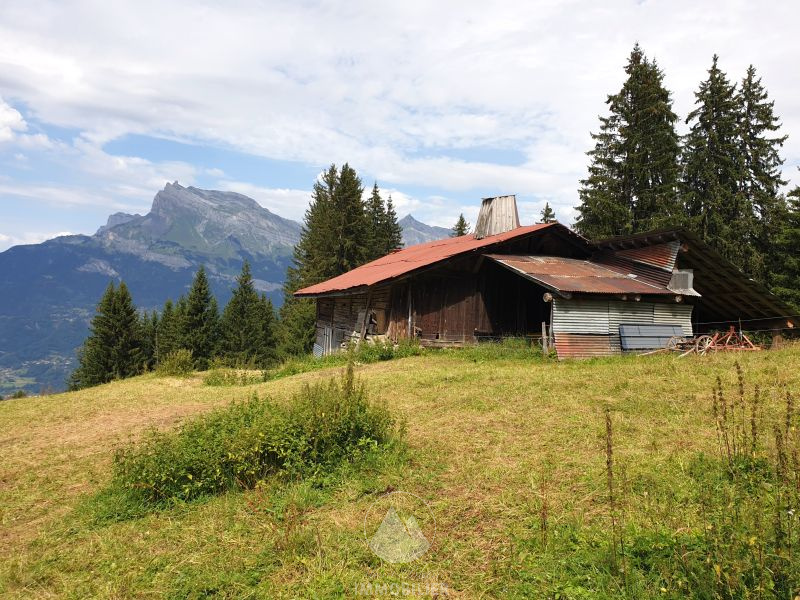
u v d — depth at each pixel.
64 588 4.35
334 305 25.28
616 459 6.02
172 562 4.64
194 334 51.84
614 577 3.72
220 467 6.28
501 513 5.00
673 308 17.70
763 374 9.83
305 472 6.32
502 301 19.62
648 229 31.86
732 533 3.77
